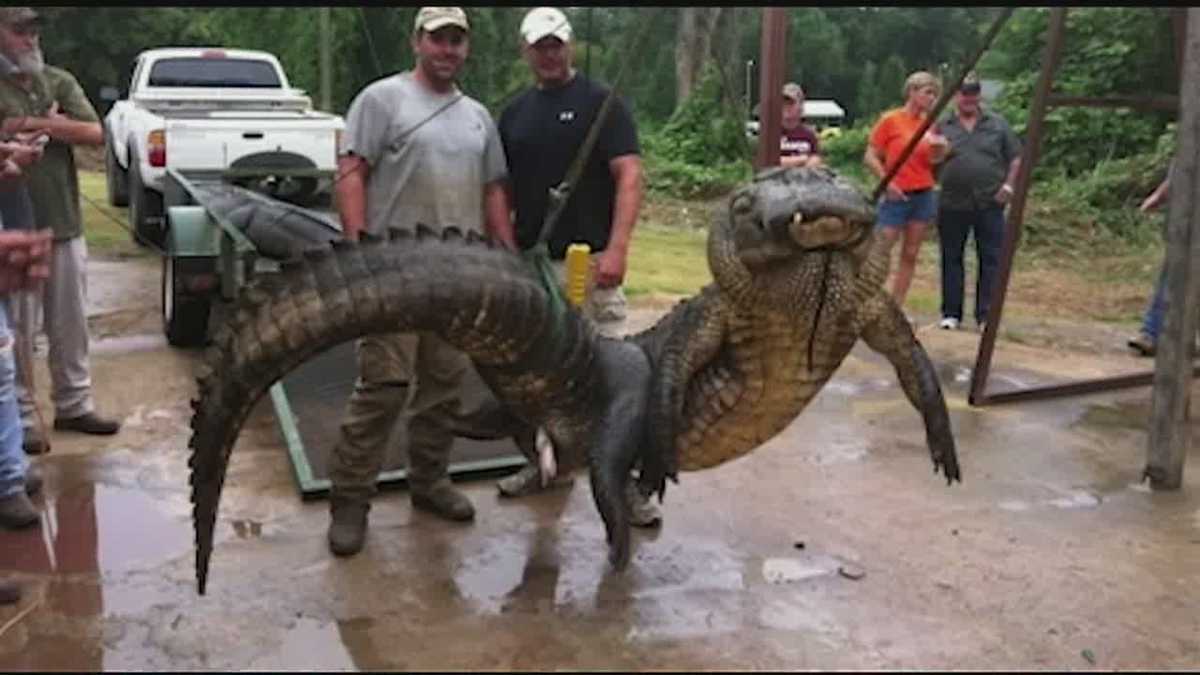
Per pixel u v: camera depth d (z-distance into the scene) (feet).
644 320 30.76
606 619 13.52
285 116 37.42
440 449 16.11
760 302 12.72
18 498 15.78
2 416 15.48
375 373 14.58
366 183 15.31
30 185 18.49
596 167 16.80
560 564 14.98
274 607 13.58
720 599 14.11
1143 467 19.52
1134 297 38.73
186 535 15.65
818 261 12.37
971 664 12.75
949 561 15.42
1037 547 15.99
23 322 18.17
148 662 12.28
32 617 13.26
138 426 20.26
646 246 46.75
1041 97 21.89
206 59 45.80
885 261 13.00
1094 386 23.94
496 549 15.39
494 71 54.54
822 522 16.63
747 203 12.42
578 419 13.67
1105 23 56.44
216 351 12.63
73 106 19.06
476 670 12.30
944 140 29.50
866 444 20.26
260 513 16.46
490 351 12.91
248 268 22.00
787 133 29.22
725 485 18.01
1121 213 50.62
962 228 30.48
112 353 25.55
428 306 12.38
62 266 19.03
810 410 22.24
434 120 15.25
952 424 21.66
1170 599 14.52
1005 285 22.52
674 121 71.92
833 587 14.53
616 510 13.15
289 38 59.67
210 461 12.81
